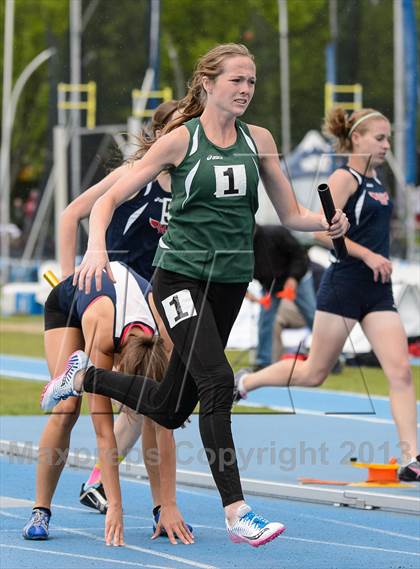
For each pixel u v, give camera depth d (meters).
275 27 86.38
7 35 73.31
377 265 17.59
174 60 82.88
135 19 60.22
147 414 13.27
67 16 90.69
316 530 15.15
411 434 17.52
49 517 14.54
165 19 85.88
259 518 11.93
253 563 13.16
